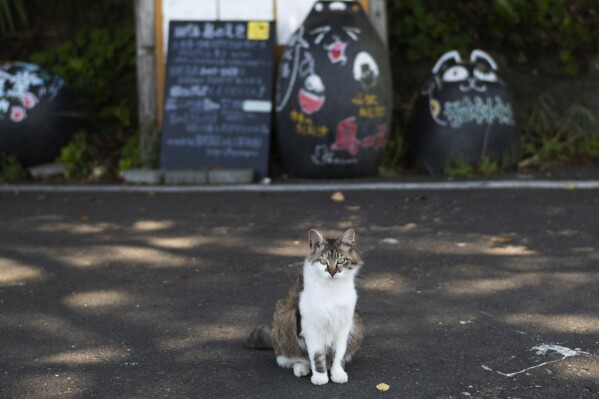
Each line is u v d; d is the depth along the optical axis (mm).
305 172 9781
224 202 8609
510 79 11609
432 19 11586
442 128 9820
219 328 5074
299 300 4164
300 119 9602
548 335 4785
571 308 5234
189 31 10328
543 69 11656
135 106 11492
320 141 9586
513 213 7773
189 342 4844
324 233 7250
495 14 11656
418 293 5637
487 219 7590
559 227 7223
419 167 10055
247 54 10180
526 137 10969
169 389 4172
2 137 10133
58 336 4973
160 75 10438
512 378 4203
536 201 8227
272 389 4145
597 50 11711
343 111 9492
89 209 8422
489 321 5059
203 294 5734
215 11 10367
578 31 11672
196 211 8234
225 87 10133
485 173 9734
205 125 10094
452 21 11742
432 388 4109
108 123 11438
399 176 9914
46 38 12148
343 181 9641
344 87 9469
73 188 9516
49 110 10258
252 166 9922
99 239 7238
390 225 7500
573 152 10703
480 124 9742
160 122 10461
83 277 6172
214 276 6137
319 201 8539
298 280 4340
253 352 4676
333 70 9469
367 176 9914
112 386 4223
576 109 11242
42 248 6980
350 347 4363
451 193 8727
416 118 10133
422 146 9992
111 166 10539
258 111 10031
